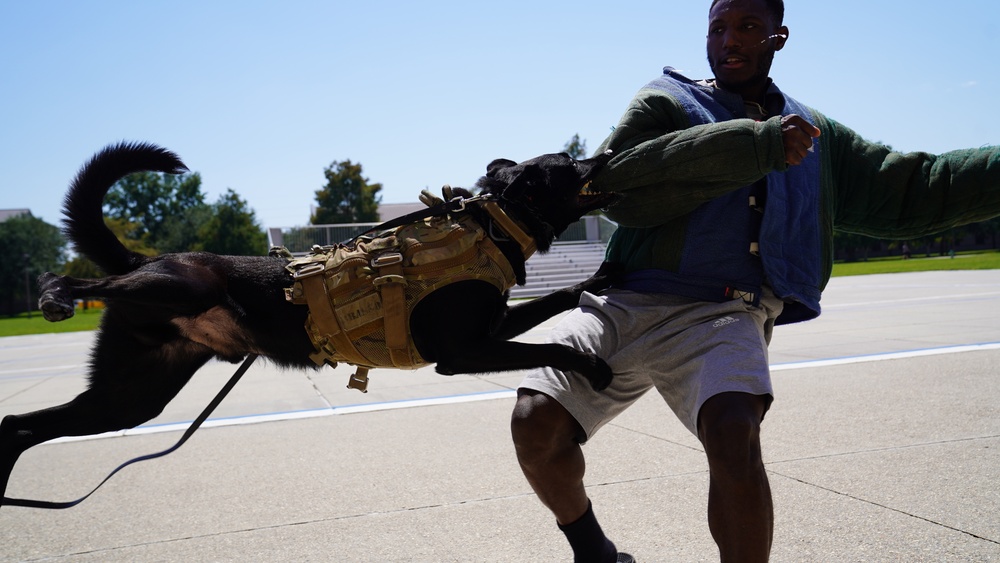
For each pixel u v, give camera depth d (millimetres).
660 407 6289
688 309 2707
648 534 3547
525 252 2977
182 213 81625
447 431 5750
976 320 11164
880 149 2957
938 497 3795
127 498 4426
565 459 2781
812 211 2775
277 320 3000
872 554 3160
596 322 2854
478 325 2844
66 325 28875
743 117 2791
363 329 2873
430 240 2881
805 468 4383
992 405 5695
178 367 3297
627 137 2793
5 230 64750
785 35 2912
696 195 2596
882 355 8289
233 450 5461
